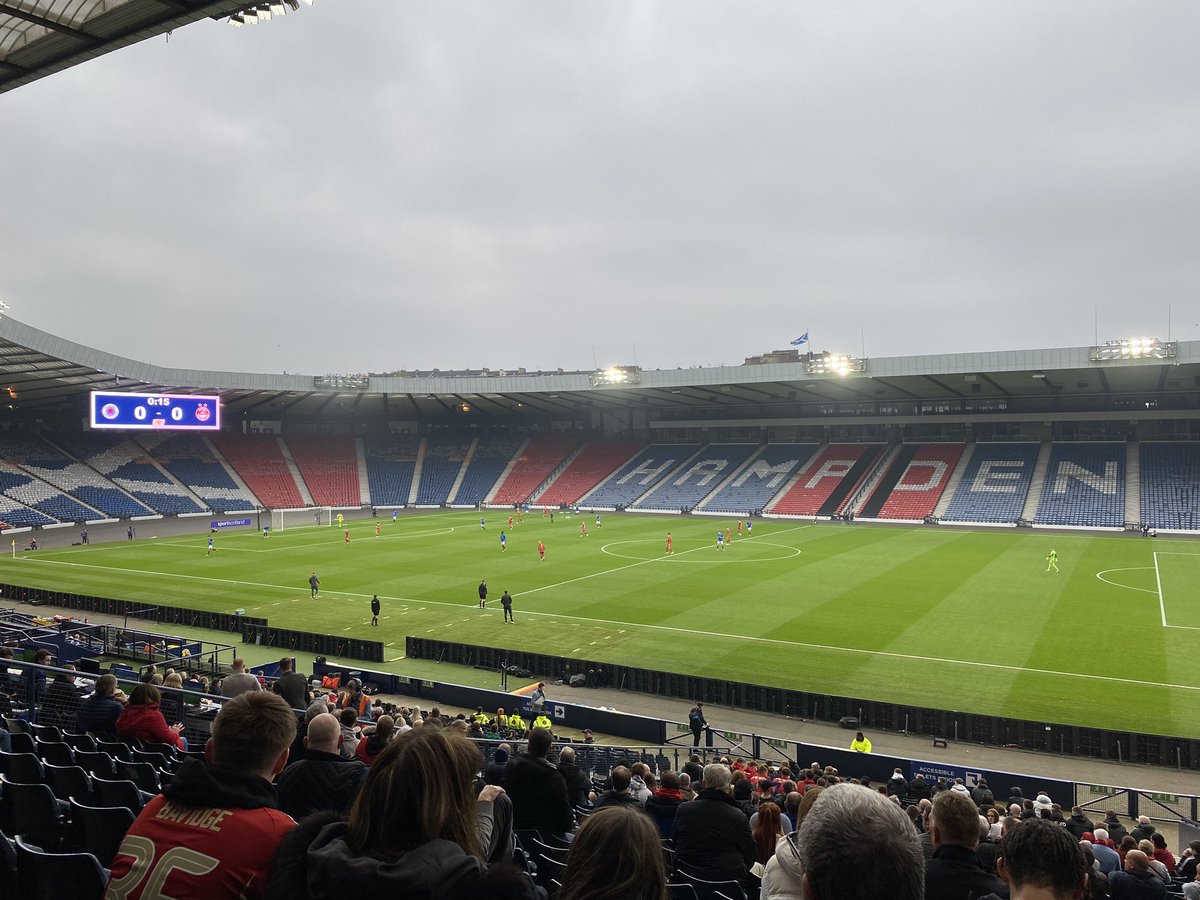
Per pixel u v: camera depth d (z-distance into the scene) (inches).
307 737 247.9
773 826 366.3
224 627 1523.1
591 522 3282.5
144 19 609.6
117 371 2795.3
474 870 127.7
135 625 1560.0
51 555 2444.6
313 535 2935.5
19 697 677.3
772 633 1435.8
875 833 106.0
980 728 994.1
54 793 346.0
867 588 1823.3
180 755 415.8
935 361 2815.0
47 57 666.2
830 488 3545.8
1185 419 3309.5
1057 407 3533.5
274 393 3639.3
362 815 135.5
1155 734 950.4
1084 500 3041.3
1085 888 132.2
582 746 869.8
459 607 1678.2
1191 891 389.4
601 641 1400.1
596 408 4483.3
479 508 4040.4
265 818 159.0
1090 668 1222.9
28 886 224.7
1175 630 1433.3
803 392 3634.4
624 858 122.3
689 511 3629.4
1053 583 1867.6
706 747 952.3
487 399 4097.0
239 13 619.8
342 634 1475.1
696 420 4345.5
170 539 2847.0
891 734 1028.5
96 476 3629.4
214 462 4092.0
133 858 156.2
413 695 1168.2
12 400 3449.8
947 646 1343.5
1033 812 621.3
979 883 192.7
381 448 4630.9
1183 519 2815.0
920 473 3503.9
